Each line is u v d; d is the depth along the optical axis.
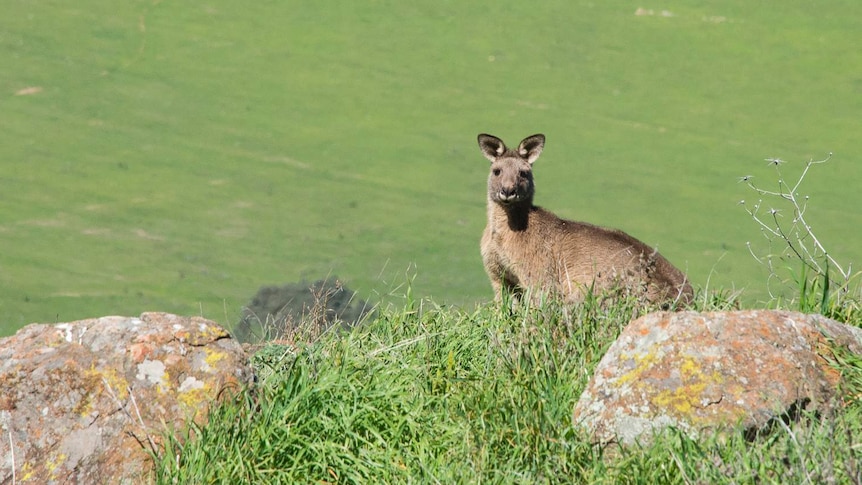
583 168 197.75
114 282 149.75
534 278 38.72
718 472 20.11
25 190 186.38
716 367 22.61
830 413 21.47
